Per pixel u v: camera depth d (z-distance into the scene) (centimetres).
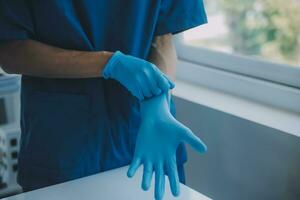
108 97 94
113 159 95
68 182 85
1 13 82
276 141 108
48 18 86
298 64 123
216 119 124
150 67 79
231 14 147
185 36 155
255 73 131
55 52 84
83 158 92
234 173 123
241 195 123
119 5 92
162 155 73
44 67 84
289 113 118
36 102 92
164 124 75
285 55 131
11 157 165
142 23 95
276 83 125
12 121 167
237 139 119
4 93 158
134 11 92
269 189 114
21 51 85
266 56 134
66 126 92
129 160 97
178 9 98
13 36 83
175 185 71
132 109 94
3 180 166
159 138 75
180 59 155
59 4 85
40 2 85
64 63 83
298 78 120
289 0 128
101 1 90
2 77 156
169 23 98
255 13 139
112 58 81
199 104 128
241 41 145
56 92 92
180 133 74
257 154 114
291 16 128
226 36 149
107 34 94
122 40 94
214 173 129
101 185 83
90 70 82
